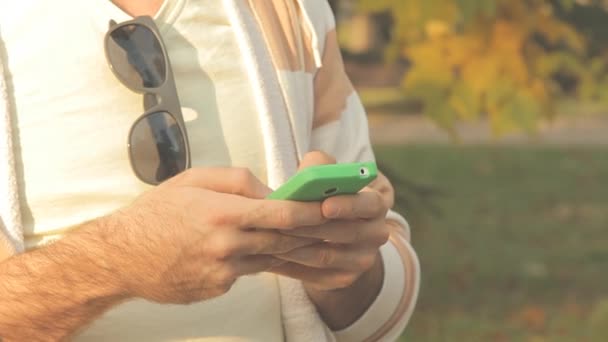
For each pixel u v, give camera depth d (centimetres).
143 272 163
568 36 560
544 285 1227
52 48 180
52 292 167
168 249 161
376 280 203
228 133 188
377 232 170
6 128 178
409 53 562
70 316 169
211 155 187
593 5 602
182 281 163
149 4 187
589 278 1259
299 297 195
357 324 205
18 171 179
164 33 186
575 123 2388
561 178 1894
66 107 179
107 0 182
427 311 1120
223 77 189
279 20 200
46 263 168
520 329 1050
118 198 179
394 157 2080
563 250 1404
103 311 170
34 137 179
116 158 180
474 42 555
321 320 202
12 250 176
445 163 2033
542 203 1702
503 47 553
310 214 158
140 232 163
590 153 2106
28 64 180
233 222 158
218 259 160
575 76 590
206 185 166
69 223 179
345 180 154
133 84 177
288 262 176
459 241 1443
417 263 211
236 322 187
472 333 1039
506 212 1636
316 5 209
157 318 181
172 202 162
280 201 157
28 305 168
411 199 880
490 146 2194
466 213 1622
